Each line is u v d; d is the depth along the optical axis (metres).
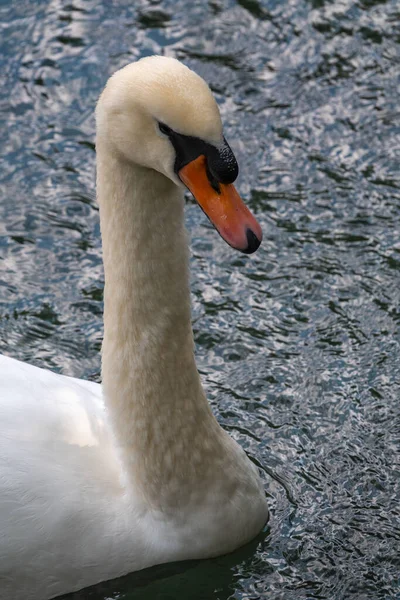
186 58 15.18
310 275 12.15
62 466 8.34
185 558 8.60
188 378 8.13
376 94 14.66
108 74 14.90
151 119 6.99
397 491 9.80
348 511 9.60
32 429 8.41
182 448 8.23
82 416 8.71
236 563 8.88
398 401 10.70
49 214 13.02
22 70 14.99
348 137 14.04
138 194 7.38
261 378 11.01
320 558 9.12
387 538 9.32
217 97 14.64
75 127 14.20
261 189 13.31
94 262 12.39
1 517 8.10
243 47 15.36
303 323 11.60
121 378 8.13
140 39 15.41
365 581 8.94
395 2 15.84
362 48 15.33
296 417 10.59
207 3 15.91
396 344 11.32
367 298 11.85
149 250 7.59
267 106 14.52
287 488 9.83
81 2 15.91
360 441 10.32
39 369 9.09
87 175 13.55
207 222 12.91
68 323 11.62
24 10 15.79
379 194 13.18
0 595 8.31
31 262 12.38
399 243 12.50
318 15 15.77
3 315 11.70
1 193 13.30
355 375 11.00
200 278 12.13
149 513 8.42
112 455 8.62
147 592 8.64
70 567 8.28
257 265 12.30
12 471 8.19
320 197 13.18
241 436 10.41
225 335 11.48
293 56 15.25
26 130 14.16
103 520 8.30
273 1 15.89
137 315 7.87
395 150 13.83
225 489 8.54
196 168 7.01
